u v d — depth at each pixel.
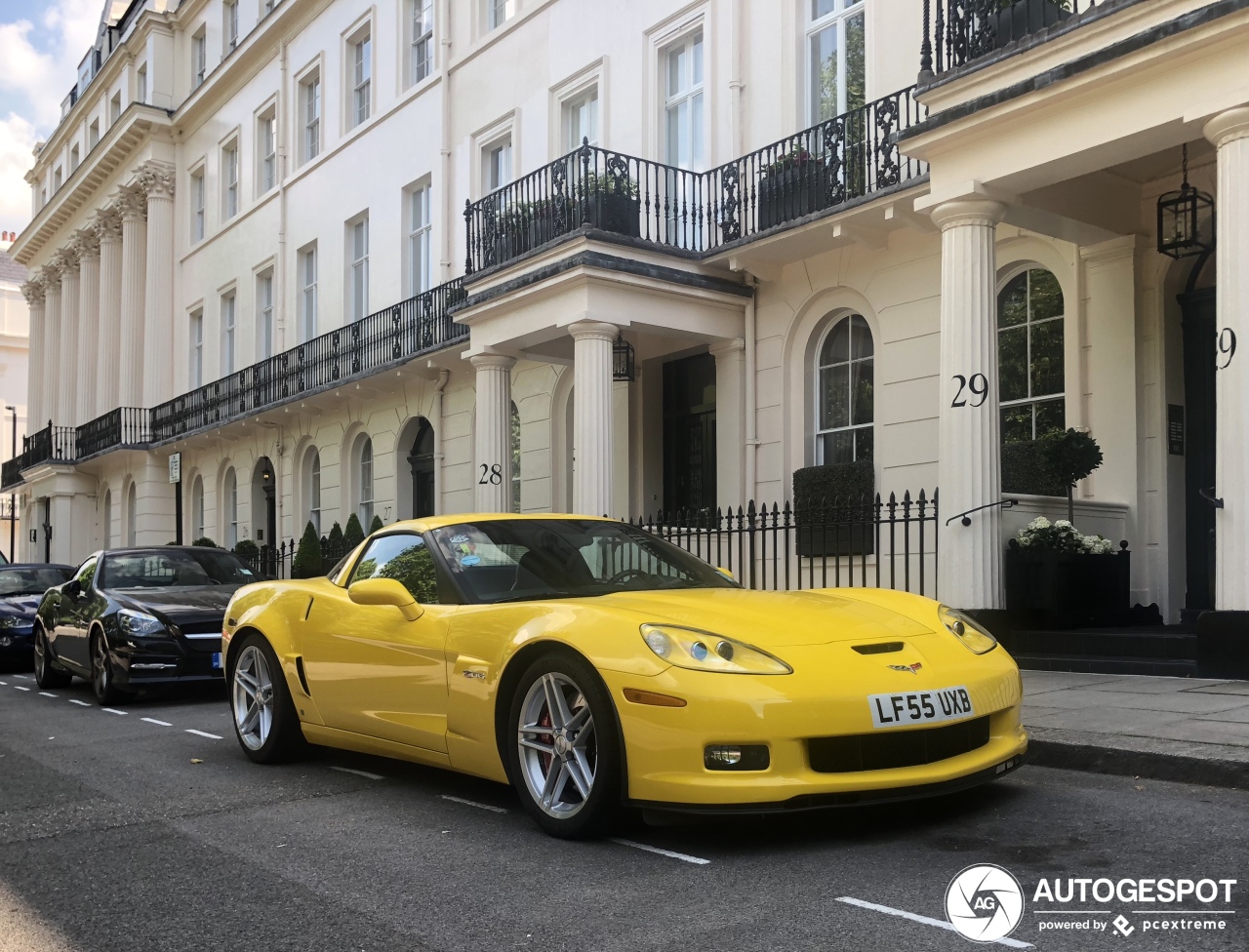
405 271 20.05
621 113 15.23
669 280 12.65
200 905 3.84
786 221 11.92
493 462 13.95
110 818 5.27
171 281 30.33
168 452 28.95
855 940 3.19
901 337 11.75
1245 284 7.21
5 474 41.00
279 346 24.16
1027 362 10.87
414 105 19.92
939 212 9.12
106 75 33.47
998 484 9.02
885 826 4.43
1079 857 3.88
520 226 13.63
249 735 6.59
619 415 15.27
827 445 12.87
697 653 4.12
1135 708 6.27
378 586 5.21
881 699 4.07
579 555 5.59
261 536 25.42
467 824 4.80
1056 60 8.23
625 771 4.16
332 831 4.80
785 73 13.05
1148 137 7.85
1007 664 4.63
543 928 3.44
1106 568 9.30
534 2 17.00
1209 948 3.04
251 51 25.70
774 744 3.94
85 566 11.37
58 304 39.91
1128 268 9.87
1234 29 7.14
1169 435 9.73
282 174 24.44
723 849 4.20
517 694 4.61
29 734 8.29
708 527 11.78
